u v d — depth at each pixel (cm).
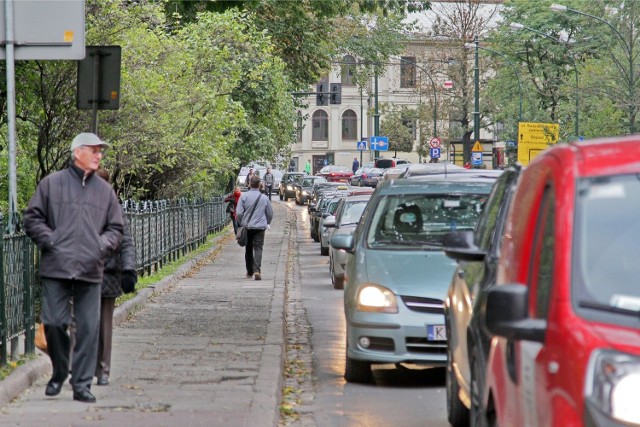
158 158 4172
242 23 5441
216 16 5153
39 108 3005
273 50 7219
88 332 1625
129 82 3397
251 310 3028
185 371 1961
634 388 739
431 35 13125
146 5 3484
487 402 1098
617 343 767
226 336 2458
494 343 1053
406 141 16925
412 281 1947
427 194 2183
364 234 2116
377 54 9300
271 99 7125
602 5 9062
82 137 1611
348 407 1778
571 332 793
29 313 1964
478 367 1193
